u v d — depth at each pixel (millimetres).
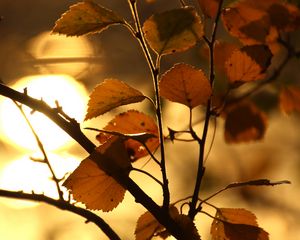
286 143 4156
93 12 1701
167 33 1684
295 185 4223
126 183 1688
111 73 3926
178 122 3082
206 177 3977
